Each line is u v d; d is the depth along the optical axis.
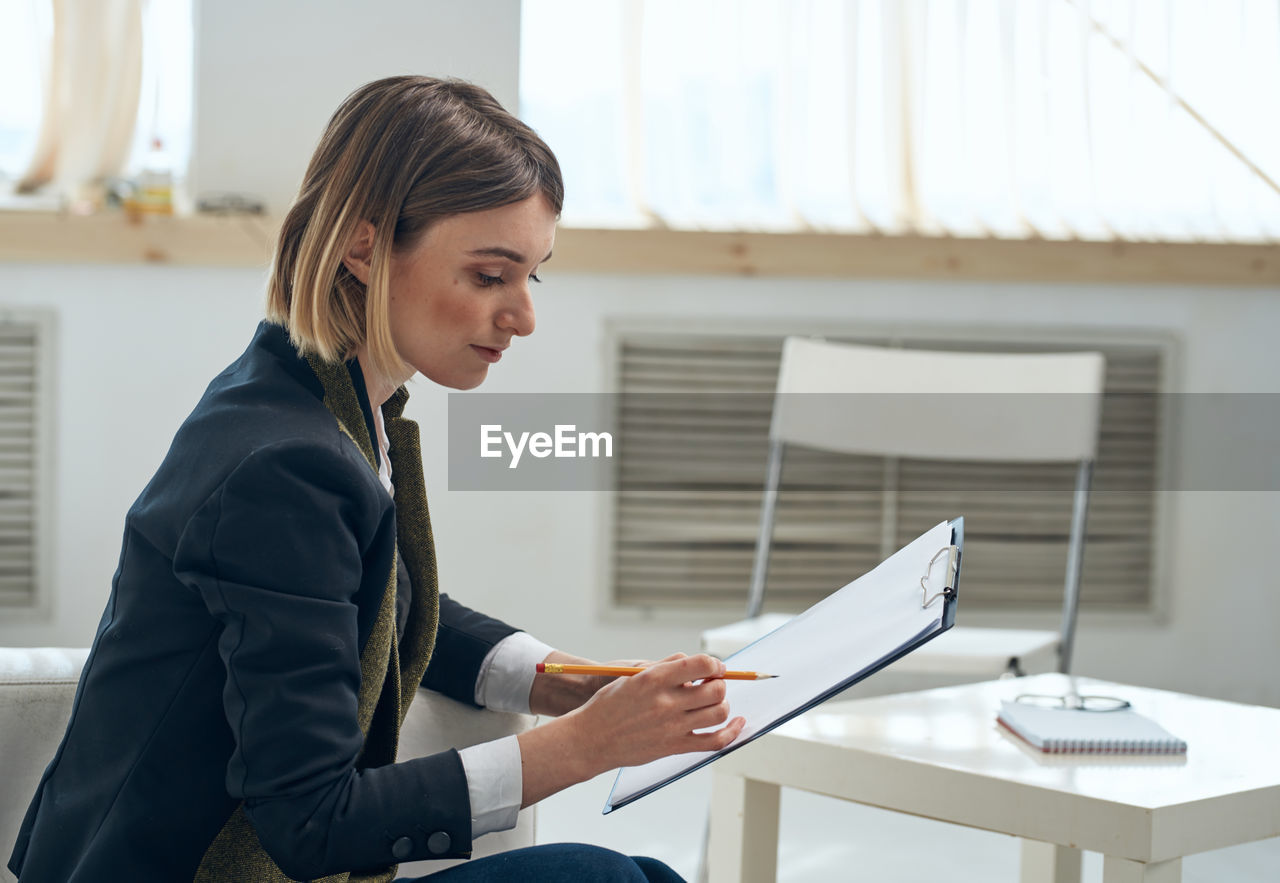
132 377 2.96
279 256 0.96
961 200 3.17
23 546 2.98
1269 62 3.14
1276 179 3.16
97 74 3.04
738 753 1.36
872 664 0.88
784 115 3.08
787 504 3.09
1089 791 1.11
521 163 0.94
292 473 0.85
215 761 0.88
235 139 2.89
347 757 0.85
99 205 3.03
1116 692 1.57
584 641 3.08
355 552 0.88
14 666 1.12
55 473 2.97
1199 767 1.20
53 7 3.01
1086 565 3.14
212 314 2.96
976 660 2.06
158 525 0.87
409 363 0.98
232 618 0.84
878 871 2.13
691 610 3.10
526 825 1.27
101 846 0.87
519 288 0.97
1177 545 3.17
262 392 0.91
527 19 3.08
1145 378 3.14
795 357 2.55
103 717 0.89
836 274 3.03
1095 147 3.15
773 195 3.13
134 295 2.95
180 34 3.09
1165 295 3.13
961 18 3.10
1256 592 3.18
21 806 1.10
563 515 3.05
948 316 3.10
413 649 1.06
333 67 2.86
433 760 0.90
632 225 3.03
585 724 0.92
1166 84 3.12
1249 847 2.27
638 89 3.08
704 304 3.06
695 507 3.08
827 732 1.33
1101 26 3.12
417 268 0.94
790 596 3.12
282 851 0.84
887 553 3.10
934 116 3.16
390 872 0.97
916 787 1.21
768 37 3.11
